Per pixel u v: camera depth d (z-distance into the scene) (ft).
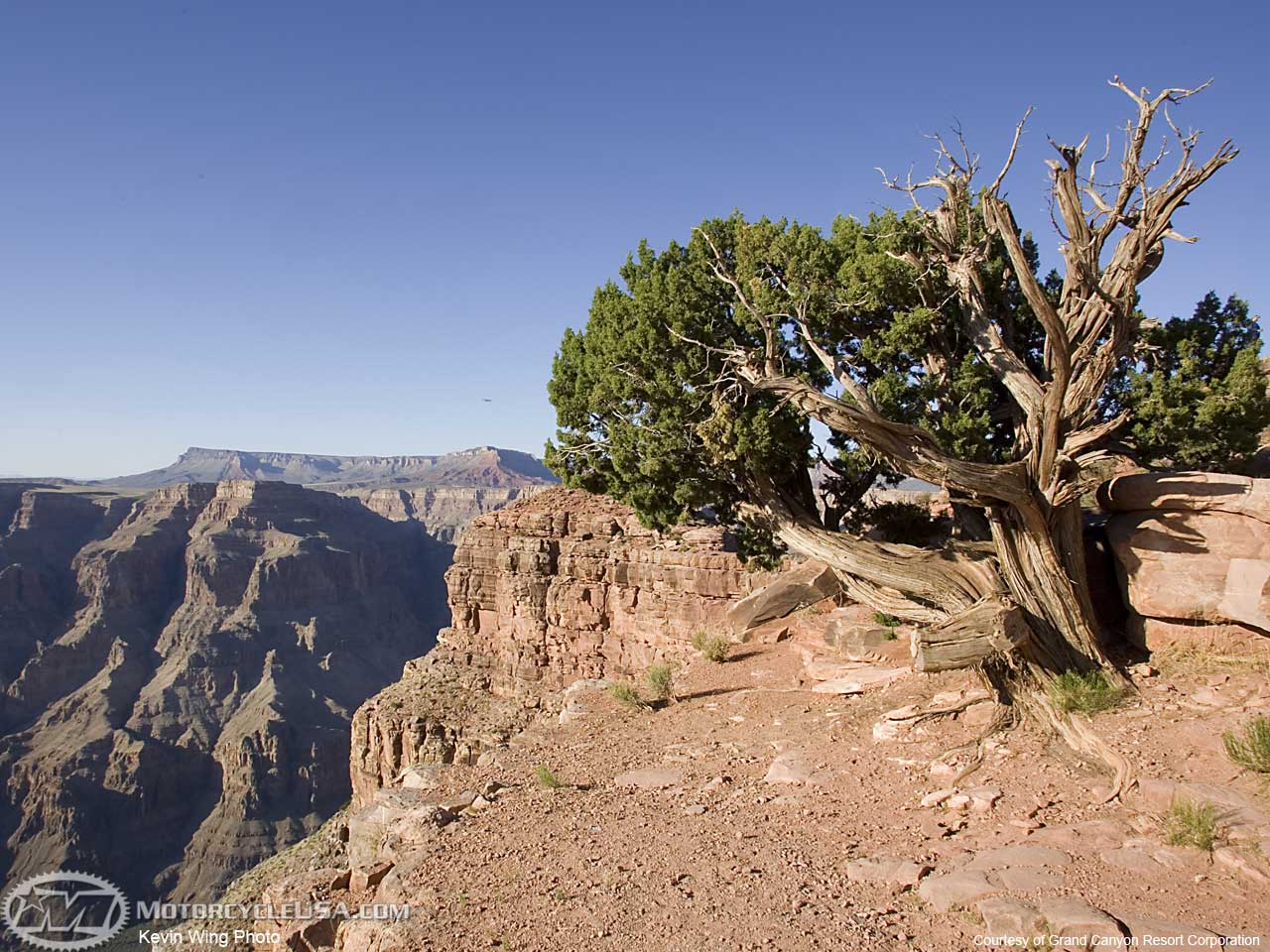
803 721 60.34
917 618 56.80
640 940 29.48
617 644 154.10
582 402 77.15
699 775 50.96
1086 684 47.62
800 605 68.08
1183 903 28.17
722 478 67.82
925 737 50.39
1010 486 49.08
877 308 65.67
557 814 44.80
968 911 29.30
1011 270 67.62
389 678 529.45
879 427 49.93
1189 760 38.45
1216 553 48.57
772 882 33.47
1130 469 75.00
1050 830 35.27
